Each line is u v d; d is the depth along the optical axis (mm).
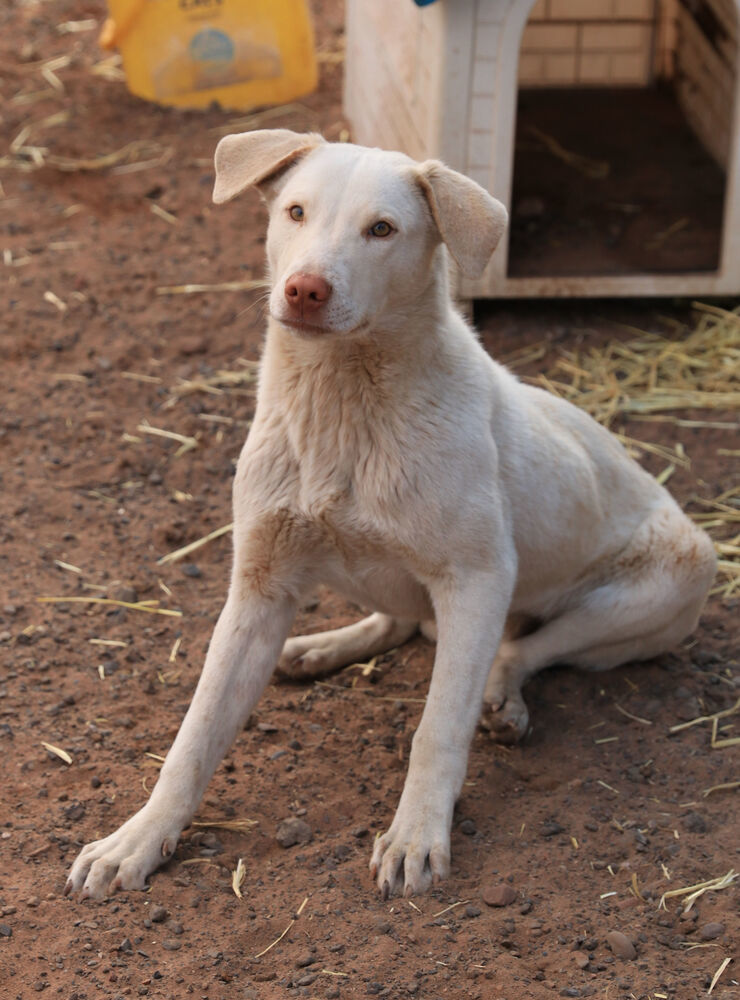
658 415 7609
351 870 4219
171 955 3797
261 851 4363
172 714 5105
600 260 8344
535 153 9789
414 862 4102
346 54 10633
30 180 9953
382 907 4031
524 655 5211
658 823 4516
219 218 9445
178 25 10758
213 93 11070
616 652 5453
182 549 6312
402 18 8195
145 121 10875
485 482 4441
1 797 4551
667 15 10562
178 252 9023
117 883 4047
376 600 4812
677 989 3688
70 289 8578
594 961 3809
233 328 8234
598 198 9133
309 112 10984
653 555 5398
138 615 5781
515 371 7902
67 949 3787
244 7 10758
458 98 7414
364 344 4254
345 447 4371
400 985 3666
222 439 7238
